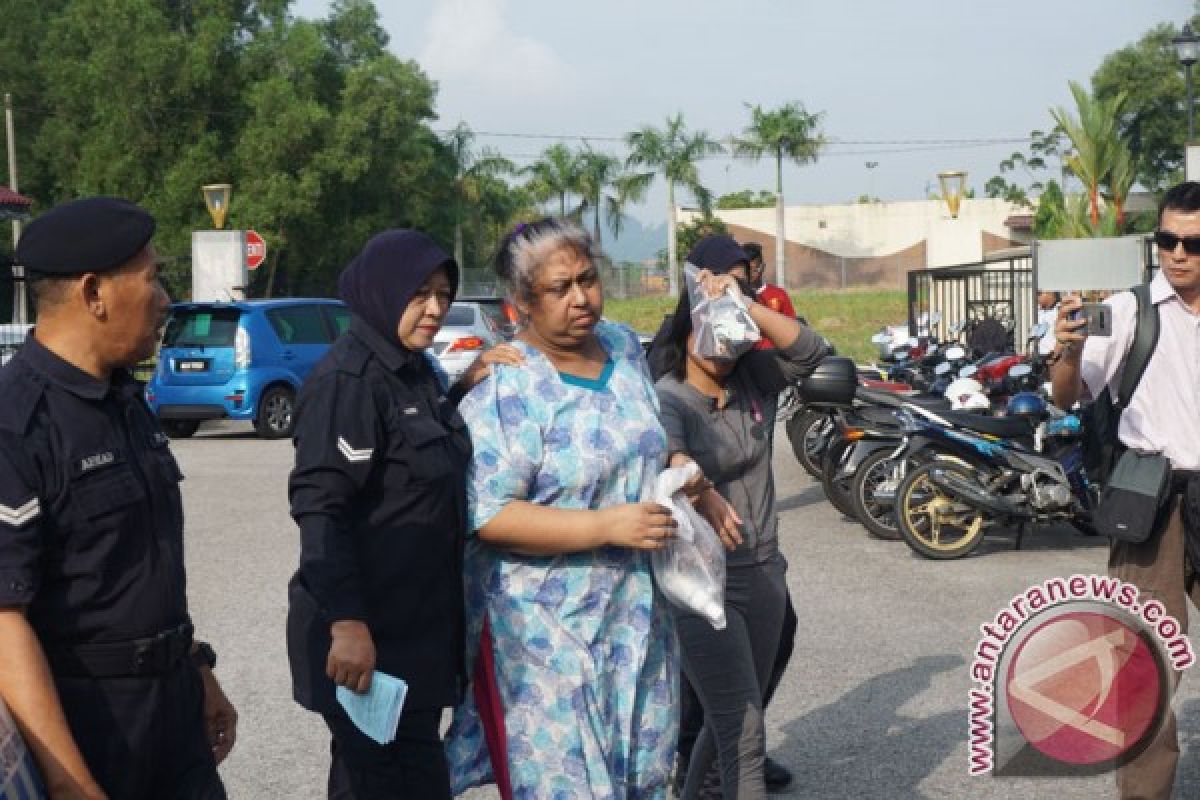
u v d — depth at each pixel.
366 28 47.59
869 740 5.21
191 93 41.94
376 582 3.05
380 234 3.14
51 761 2.33
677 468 3.30
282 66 43.12
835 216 67.00
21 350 2.55
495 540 3.12
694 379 4.01
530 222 3.22
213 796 2.73
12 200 24.22
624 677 3.19
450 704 3.14
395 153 45.59
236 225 40.91
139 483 2.56
